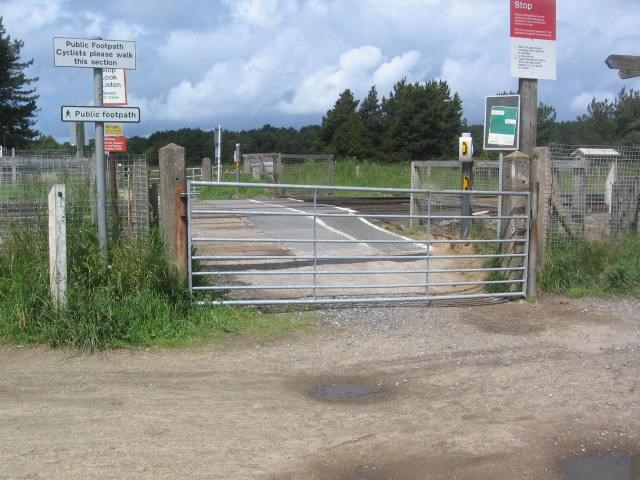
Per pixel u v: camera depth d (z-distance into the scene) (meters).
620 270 9.71
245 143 72.00
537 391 6.00
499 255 9.16
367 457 4.68
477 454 4.74
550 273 9.66
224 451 4.71
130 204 8.20
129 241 7.91
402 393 5.93
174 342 7.07
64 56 7.43
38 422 5.15
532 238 9.29
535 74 10.09
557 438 5.02
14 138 52.53
